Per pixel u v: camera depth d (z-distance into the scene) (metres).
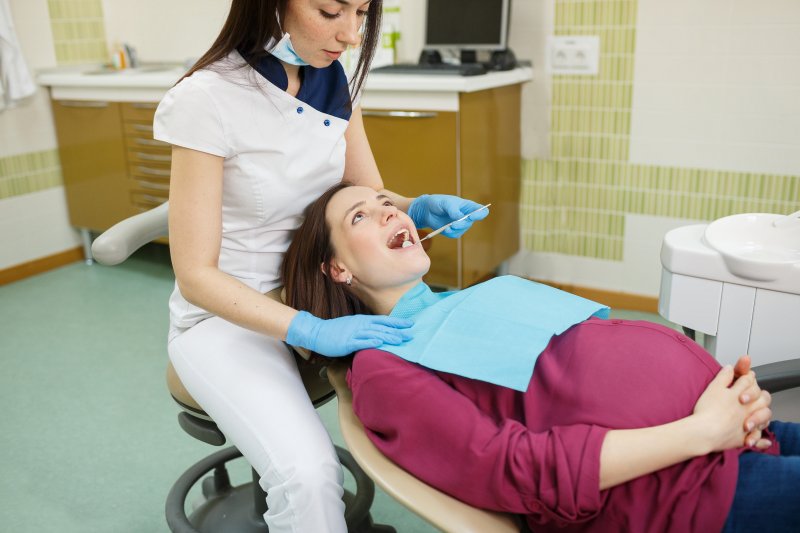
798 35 2.48
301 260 1.39
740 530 0.99
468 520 1.02
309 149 1.42
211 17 3.59
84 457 2.16
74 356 2.79
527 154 3.11
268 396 1.30
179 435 2.26
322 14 1.20
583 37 2.84
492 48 2.89
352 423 1.21
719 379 1.07
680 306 1.41
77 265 3.82
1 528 1.86
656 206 2.90
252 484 1.90
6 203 3.56
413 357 1.14
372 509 1.91
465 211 1.50
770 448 1.10
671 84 2.74
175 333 1.50
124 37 3.92
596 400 1.06
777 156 2.63
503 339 1.16
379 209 1.33
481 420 1.05
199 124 1.26
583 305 1.25
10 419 2.37
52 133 3.70
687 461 1.00
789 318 1.30
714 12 2.59
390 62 3.20
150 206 3.47
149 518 1.89
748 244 1.40
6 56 3.32
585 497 0.96
